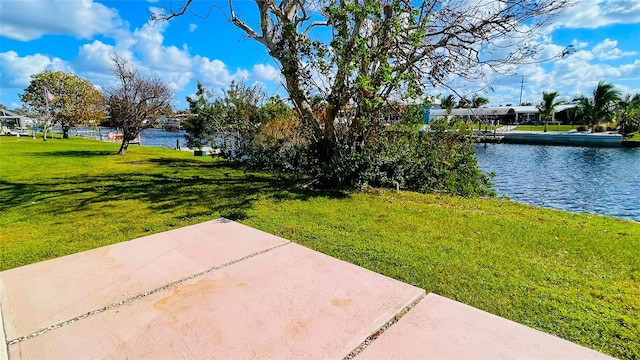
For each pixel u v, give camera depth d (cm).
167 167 970
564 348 164
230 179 747
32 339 166
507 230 379
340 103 587
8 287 219
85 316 185
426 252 304
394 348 160
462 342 166
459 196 627
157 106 1328
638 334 184
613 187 1202
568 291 233
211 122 1166
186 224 390
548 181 1320
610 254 305
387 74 508
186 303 199
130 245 299
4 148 1631
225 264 258
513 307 211
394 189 641
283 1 615
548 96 3522
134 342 163
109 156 1284
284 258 271
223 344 162
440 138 709
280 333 171
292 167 858
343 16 509
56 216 427
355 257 290
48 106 2748
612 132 3316
